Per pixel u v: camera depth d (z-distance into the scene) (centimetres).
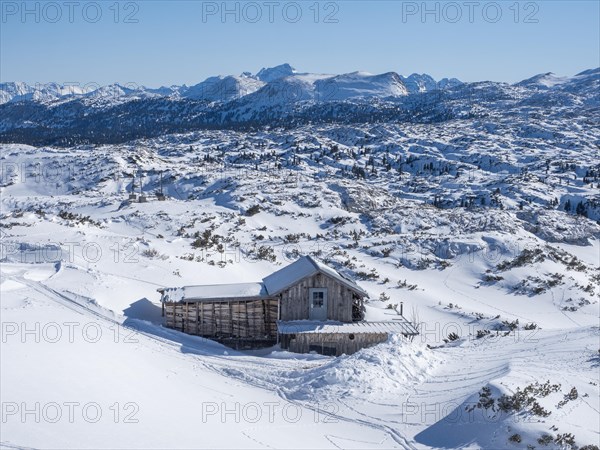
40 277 3122
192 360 2266
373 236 5859
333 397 1855
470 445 1478
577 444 1416
